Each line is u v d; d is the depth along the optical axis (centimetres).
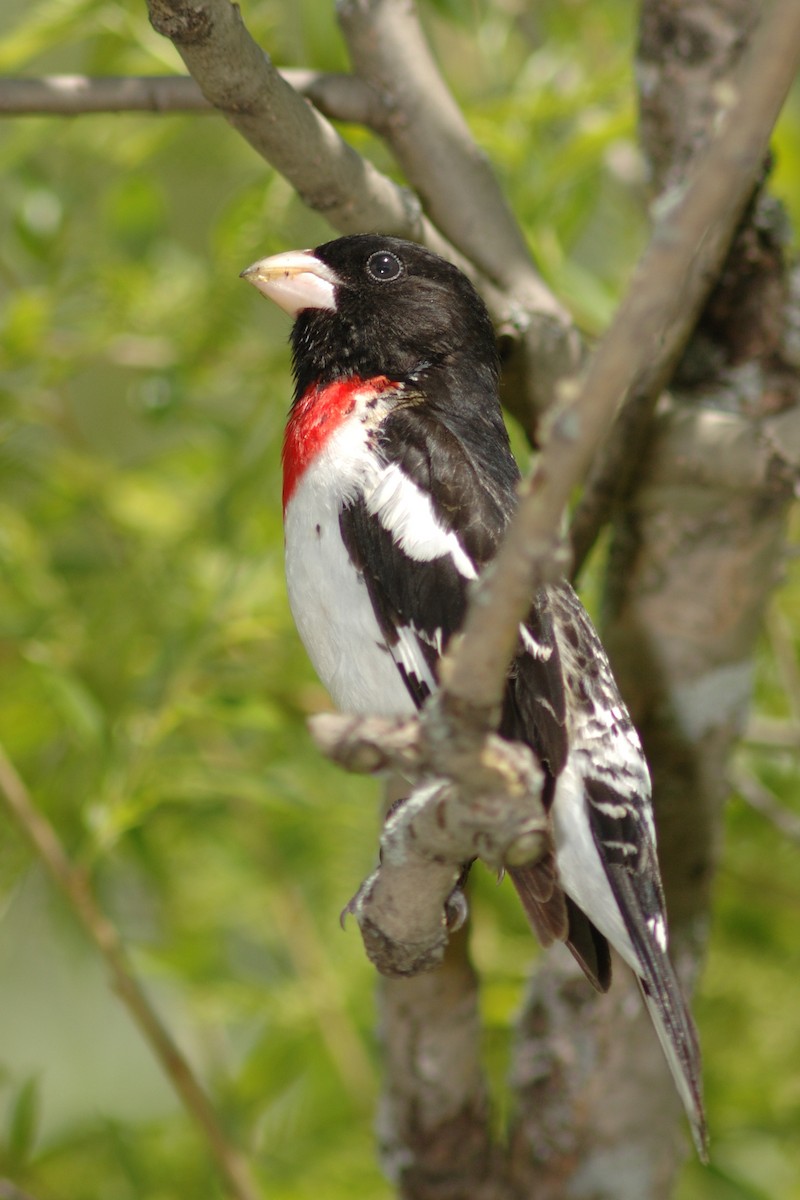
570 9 919
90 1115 926
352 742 397
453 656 387
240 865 950
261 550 842
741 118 321
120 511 924
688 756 687
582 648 611
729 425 655
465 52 960
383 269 699
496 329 669
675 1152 702
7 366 847
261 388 898
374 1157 829
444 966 656
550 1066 691
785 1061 874
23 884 902
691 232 328
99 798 769
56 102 613
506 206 687
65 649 859
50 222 855
